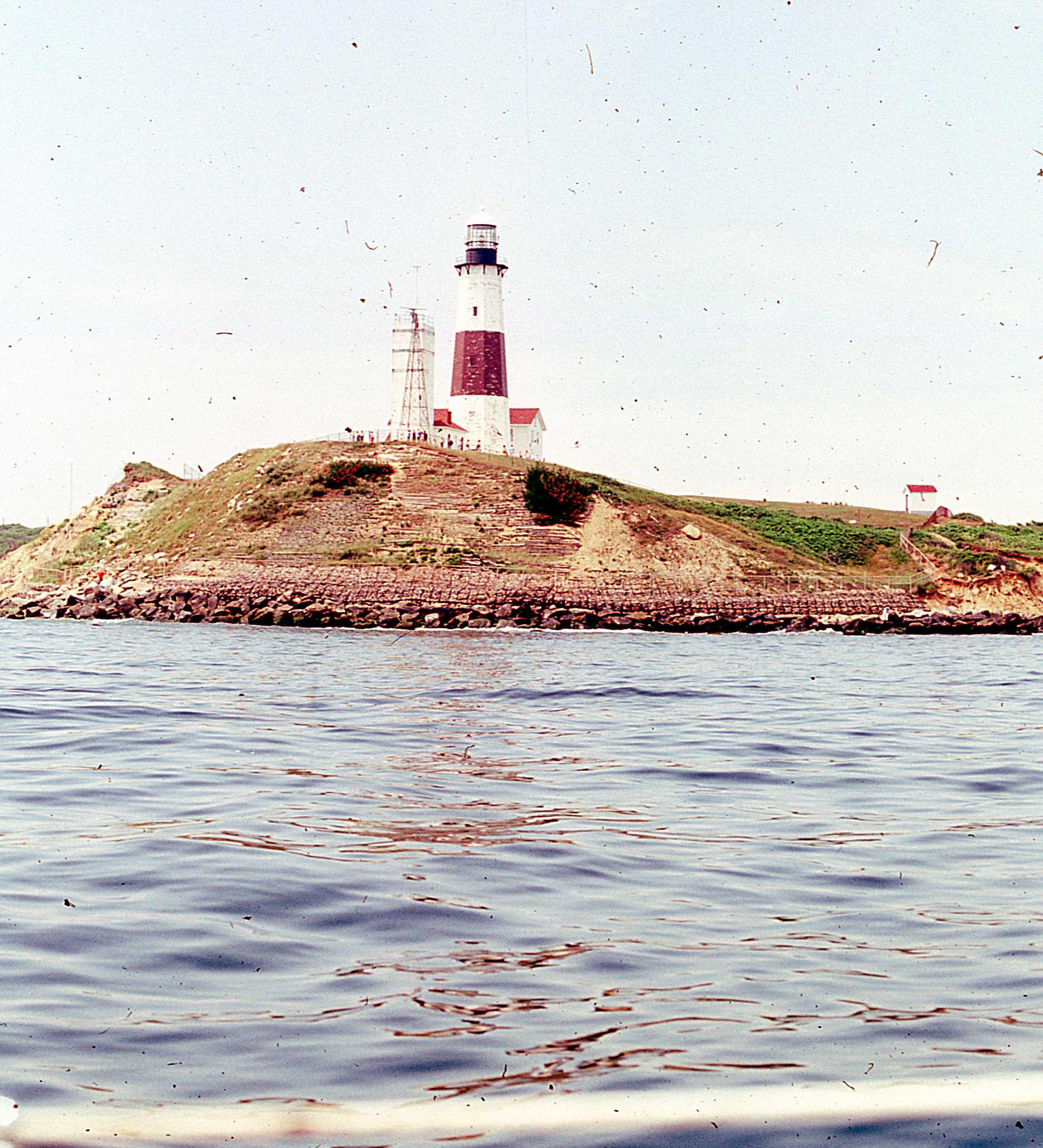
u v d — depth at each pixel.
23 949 9.52
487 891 11.66
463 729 24.48
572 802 16.50
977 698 33.41
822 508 121.25
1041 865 12.98
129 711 26.34
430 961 9.56
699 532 94.50
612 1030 8.20
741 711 29.03
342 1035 8.05
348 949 9.83
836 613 85.81
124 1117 6.84
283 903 11.02
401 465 101.50
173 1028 8.09
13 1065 7.43
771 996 8.88
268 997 8.72
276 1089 7.25
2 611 94.81
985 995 8.91
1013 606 89.00
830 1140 6.75
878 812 16.06
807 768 19.89
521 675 39.97
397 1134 6.73
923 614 85.62
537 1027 8.23
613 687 35.16
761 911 11.13
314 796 16.38
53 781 17.06
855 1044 8.00
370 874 12.12
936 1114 7.02
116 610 87.94
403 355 110.88
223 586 88.50
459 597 84.38
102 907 10.75
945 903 11.44
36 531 142.38
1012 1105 7.14
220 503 102.06
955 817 15.73
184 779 17.58
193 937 10.00
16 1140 6.51
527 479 97.38
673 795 17.19
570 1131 6.80
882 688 36.69
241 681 35.47
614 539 92.88
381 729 24.17
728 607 84.75
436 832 14.29
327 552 91.06
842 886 12.06
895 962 9.66
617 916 10.91
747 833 14.57
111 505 112.19
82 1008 8.38
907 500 126.06
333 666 42.81
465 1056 7.74
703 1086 7.34
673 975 9.33
